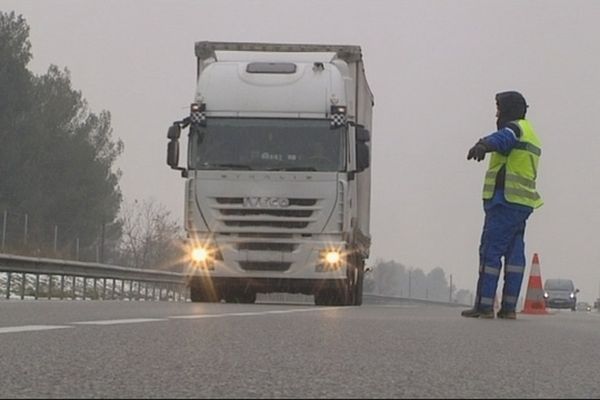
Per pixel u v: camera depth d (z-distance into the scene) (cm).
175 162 3450
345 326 1577
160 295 5966
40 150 9431
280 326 1524
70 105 10038
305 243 3397
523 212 2164
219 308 2380
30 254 5572
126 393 700
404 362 982
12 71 9306
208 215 3422
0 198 9125
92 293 4966
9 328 1321
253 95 3478
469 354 1104
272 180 3416
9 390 696
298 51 3825
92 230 9856
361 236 3950
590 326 1864
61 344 1092
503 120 2181
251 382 784
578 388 797
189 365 903
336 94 3481
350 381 805
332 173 3419
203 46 3788
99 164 10069
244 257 3400
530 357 1088
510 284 2191
